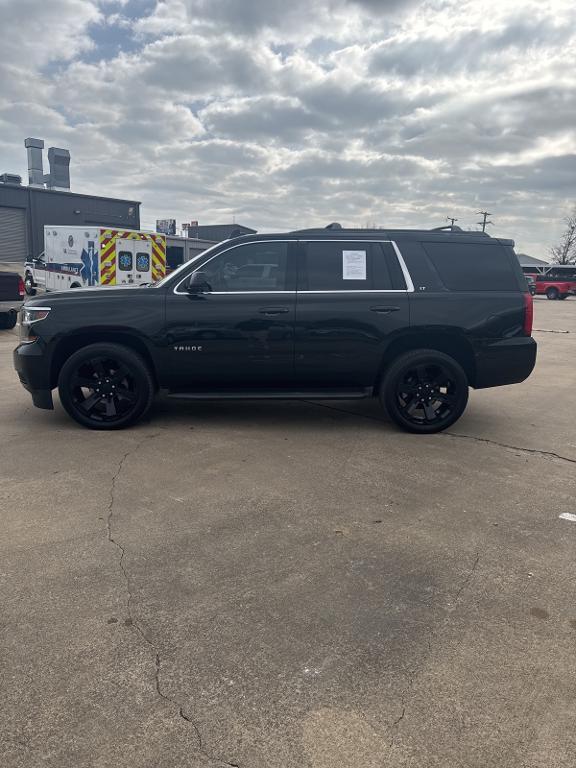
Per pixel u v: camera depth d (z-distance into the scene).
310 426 5.73
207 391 5.54
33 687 2.20
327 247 5.43
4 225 30.64
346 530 3.52
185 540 3.36
